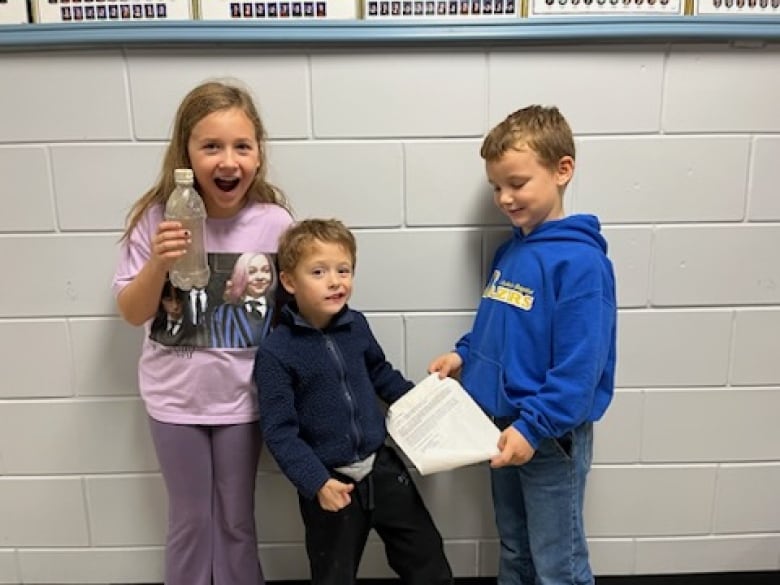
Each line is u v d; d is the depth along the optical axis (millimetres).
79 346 1387
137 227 1226
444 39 1252
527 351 1173
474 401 1250
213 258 1212
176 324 1210
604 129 1318
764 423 1438
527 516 1254
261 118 1300
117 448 1432
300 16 1247
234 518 1282
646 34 1250
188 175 1085
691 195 1346
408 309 1385
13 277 1355
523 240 1225
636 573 1499
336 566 1216
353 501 1222
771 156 1334
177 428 1237
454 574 1494
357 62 1283
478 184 1334
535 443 1121
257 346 1226
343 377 1210
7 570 1479
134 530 1469
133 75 1281
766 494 1470
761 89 1310
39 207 1331
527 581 1358
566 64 1293
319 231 1163
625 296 1383
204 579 1315
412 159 1323
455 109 1304
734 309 1393
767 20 1255
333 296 1162
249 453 1262
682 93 1307
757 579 1491
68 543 1474
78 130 1301
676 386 1421
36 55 1271
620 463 1452
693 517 1478
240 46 1270
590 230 1182
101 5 1240
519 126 1155
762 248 1368
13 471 1434
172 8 1241
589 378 1118
